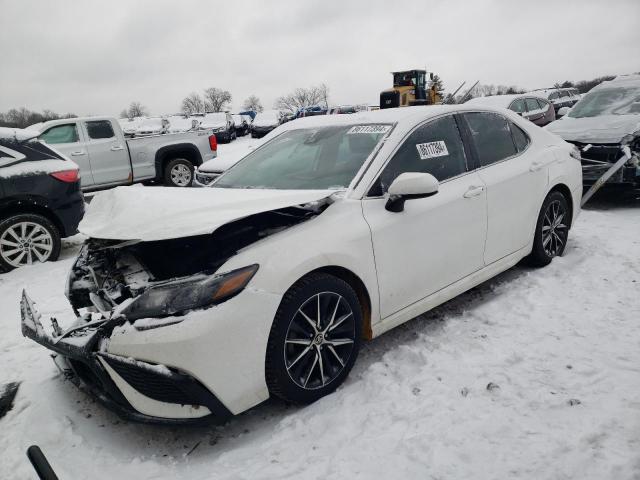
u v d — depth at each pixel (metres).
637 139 6.67
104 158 10.22
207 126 28.08
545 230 4.32
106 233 2.56
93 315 3.06
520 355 2.97
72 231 6.21
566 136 7.07
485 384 2.71
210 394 2.31
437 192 2.96
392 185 2.88
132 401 2.33
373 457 2.23
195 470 2.30
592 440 2.20
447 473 2.10
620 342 3.03
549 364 2.86
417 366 2.97
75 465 2.39
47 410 2.85
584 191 7.54
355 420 2.51
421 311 3.23
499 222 3.73
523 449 2.19
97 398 2.51
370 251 2.86
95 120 10.18
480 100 13.80
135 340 2.27
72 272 3.22
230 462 2.32
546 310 3.55
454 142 3.60
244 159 3.98
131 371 2.28
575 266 4.34
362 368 3.02
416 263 3.12
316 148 3.53
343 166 3.24
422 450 2.24
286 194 2.82
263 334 2.40
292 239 2.61
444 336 3.30
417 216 3.10
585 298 3.69
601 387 2.59
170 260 2.76
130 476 2.29
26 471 2.37
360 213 2.89
